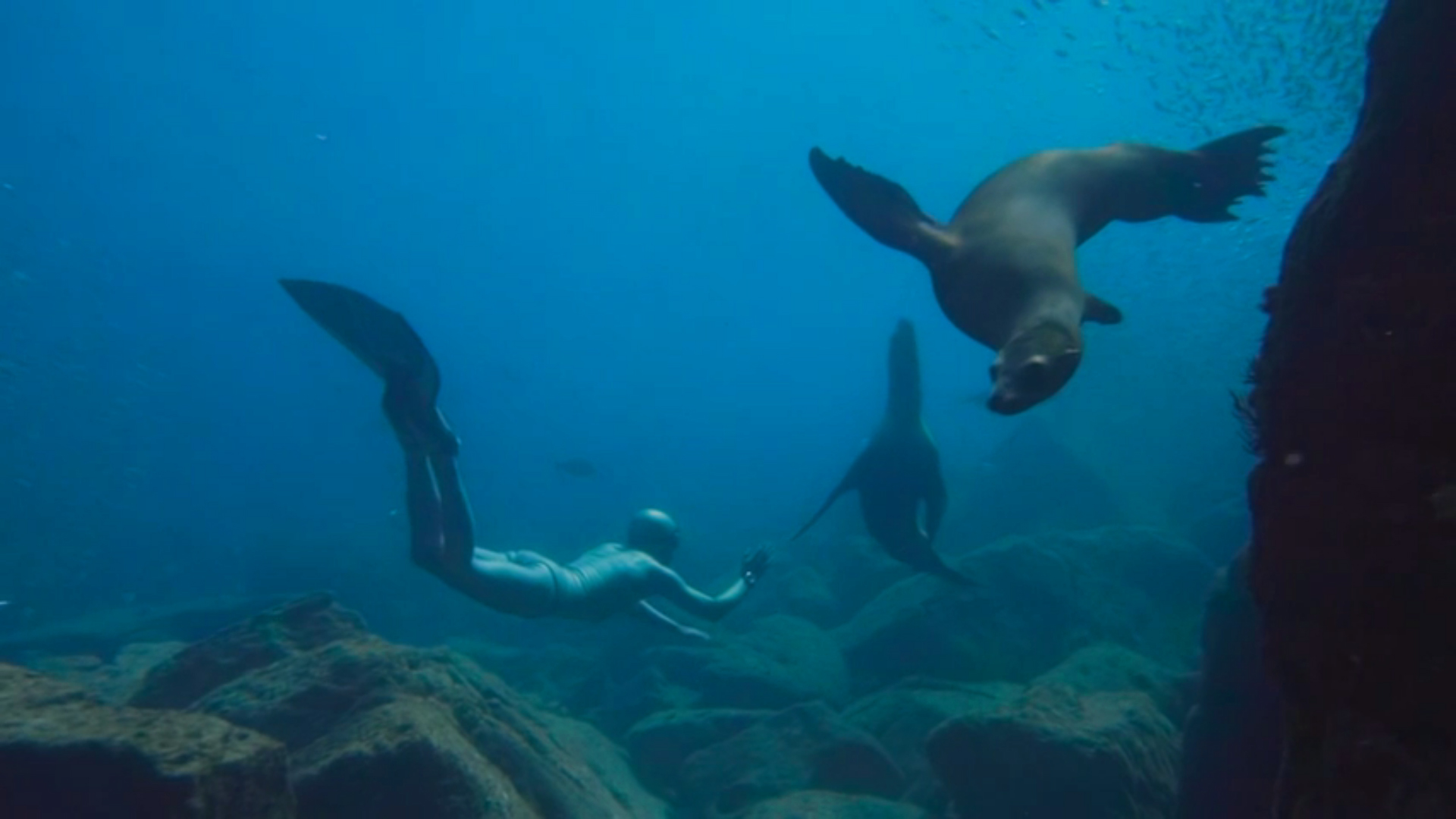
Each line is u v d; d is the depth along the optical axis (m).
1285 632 2.52
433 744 4.43
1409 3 2.48
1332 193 2.59
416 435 5.24
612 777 7.32
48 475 35.19
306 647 6.55
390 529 23.34
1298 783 2.41
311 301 4.79
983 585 11.41
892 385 7.77
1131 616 12.02
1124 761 6.23
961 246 3.20
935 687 9.48
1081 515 19.61
